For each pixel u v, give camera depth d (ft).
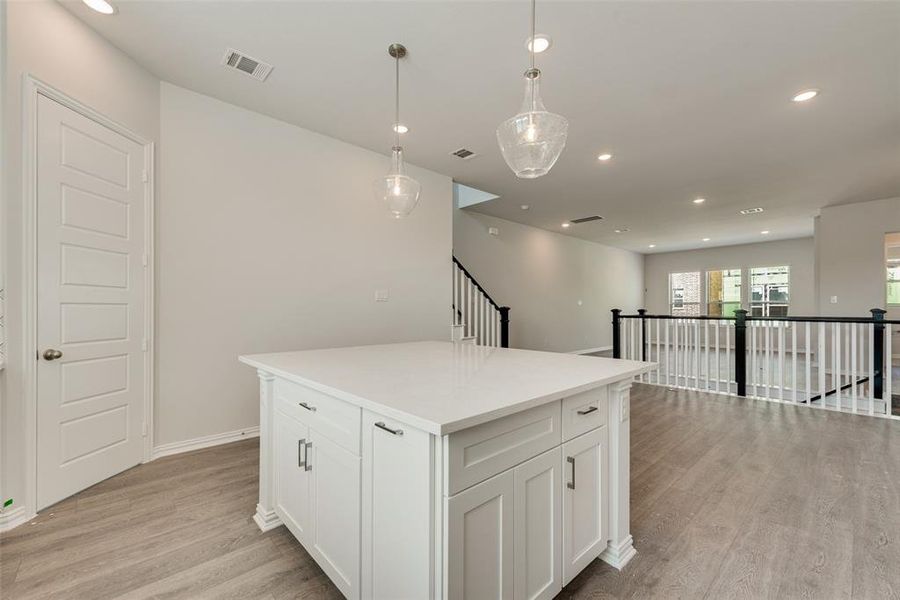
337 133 11.84
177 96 9.41
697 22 7.04
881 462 9.07
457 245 20.79
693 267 34.12
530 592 4.36
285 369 5.92
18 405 6.51
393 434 4.00
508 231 23.68
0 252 6.25
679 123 10.87
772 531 6.36
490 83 9.14
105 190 7.98
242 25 7.35
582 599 4.91
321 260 11.93
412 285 14.33
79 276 7.50
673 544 6.04
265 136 10.80
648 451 9.81
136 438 8.68
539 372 5.64
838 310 19.29
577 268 29.09
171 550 5.83
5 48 6.30
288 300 11.25
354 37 7.61
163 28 7.50
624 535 5.72
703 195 17.80
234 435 10.27
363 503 4.43
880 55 7.87
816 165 13.89
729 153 12.89
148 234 8.87
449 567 3.54
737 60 8.11
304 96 9.80
